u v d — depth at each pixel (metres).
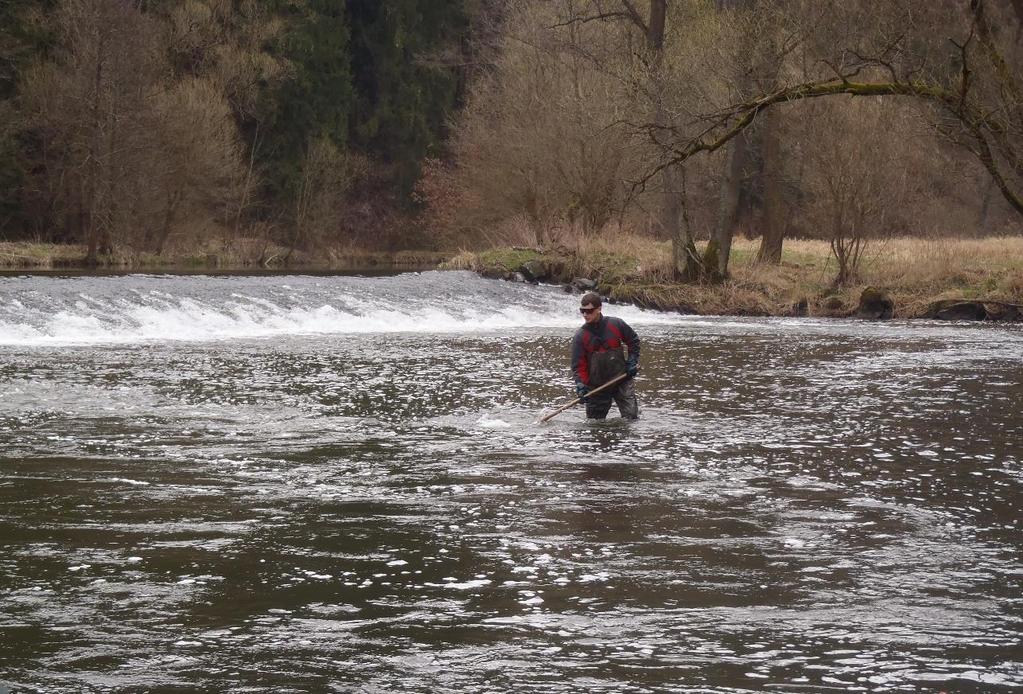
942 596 6.63
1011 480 10.05
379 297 28.45
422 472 10.26
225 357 19.05
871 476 10.20
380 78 72.56
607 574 7.02
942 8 18.52
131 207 49.12
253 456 10.95
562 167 40.94
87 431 12.16
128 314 22.92
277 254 58.72
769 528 8.26
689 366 19.19
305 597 6.51
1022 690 5.22
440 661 5.52
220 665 5.45
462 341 23.05
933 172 33.62
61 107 49.34
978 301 30.50
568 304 32.62
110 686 5.18
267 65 60.50
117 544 7.62
